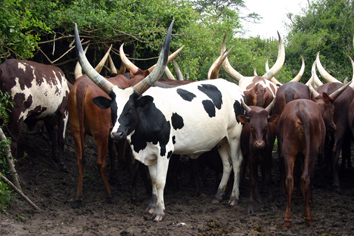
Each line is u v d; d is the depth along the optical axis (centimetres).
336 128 745
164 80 835
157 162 560
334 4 2156
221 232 489
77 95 593
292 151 534
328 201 638
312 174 547
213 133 618
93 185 726
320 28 2020
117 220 540
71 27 836
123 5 871
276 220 538
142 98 520
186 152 609
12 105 605
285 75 1720
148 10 908
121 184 698
